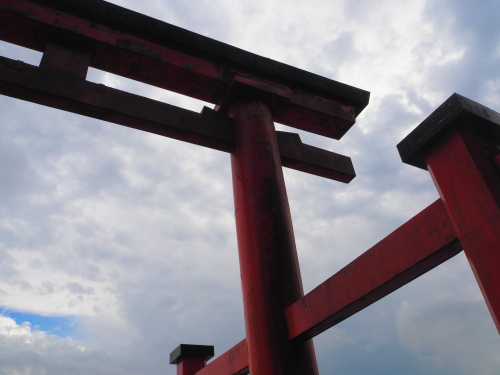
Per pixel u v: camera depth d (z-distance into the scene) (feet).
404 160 11.37
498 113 10.94
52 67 20.16
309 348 16.11
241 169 20.85
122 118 20.51
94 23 22.07
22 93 18.94
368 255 12.46
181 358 27.99
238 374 19.03
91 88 20.16
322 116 25.76
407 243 11.23
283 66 25.63
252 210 19.12
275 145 22.06
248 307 17.07
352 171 26.25
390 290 12.23
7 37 21.24
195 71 23.21
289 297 16.72
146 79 23.53
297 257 18.52
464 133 10.12
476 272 9.16
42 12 21.04
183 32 23.72
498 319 8.48
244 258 18.25
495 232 8.92
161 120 21.03
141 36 22.93
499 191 9.29
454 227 9.86
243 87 23.21
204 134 21.70
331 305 13.66
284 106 24.90
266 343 15.79
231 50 24.61
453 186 10.02
